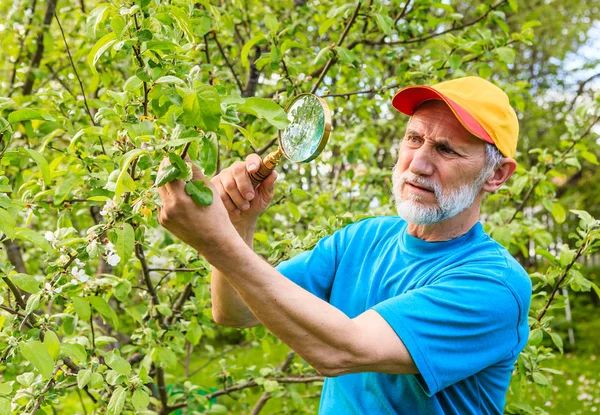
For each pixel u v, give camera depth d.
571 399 7.00
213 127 1.03
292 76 2.79
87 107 2.30
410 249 1.62
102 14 1.42
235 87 3.23
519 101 3.37
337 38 3.39
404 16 3.30
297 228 3.68
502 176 1.64
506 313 1.42
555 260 2.39
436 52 3.11
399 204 1.59
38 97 2.74
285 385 3.26
